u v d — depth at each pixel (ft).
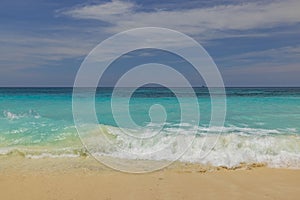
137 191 19.16
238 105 59.47
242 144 27.55
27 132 32.19
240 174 22.33
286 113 47.44
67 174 22.16
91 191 19.20
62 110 49.01
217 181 20.93
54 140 29.73
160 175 22.12
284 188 19.60
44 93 115.14
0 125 35.14
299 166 23.94
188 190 19.30
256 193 18.78
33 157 25.94
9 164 24.22
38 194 18.75
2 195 18.57
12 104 59.00
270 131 32.73
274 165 24.25
